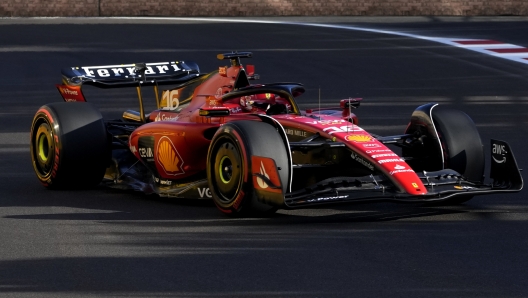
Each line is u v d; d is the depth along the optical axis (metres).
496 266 19.17
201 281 18.23
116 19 104.81
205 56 69.62
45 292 17.66
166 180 27.69
